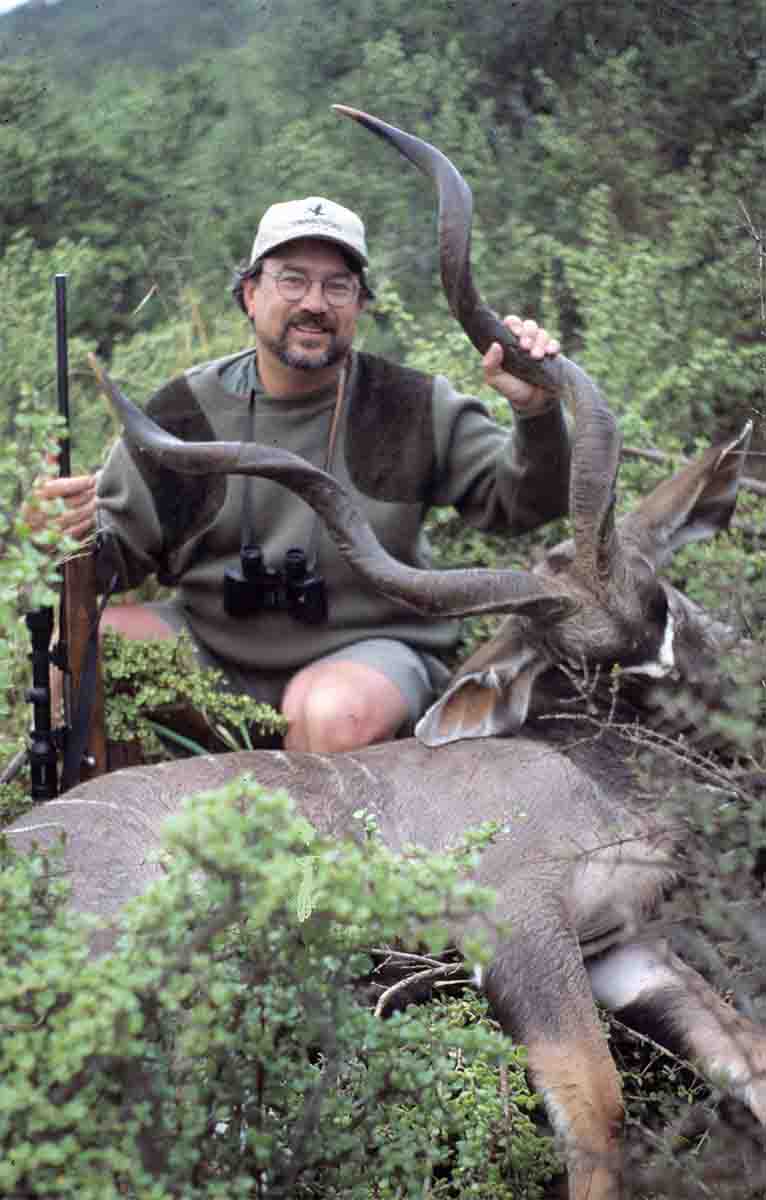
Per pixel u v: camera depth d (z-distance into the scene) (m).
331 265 4.52
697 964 3.78
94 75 8.74
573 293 6.26
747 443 4.21
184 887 2.36
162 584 4.88
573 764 4.00
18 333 6.14
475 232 6.52
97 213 7.34
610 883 3.85
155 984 2.40
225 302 6.93
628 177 6.86
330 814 3.95
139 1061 2.45
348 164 7.23
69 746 4.15
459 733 4.02
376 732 4.42
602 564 3.93
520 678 4.06
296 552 4.49
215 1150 2.60
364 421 4.68
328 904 2.34
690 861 3.61
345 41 7.78
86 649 4.16
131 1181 2.45
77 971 2.35
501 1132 3.21
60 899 2.64
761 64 6.95
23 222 7.22
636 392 5.63
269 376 4.68
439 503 4.77
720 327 5.97
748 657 3.62
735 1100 3.45
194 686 4.39
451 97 7.15
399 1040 2.68
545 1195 3.51
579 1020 3.56
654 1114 3.59
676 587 4.86
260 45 8.22
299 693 4.48
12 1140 2.39
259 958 2.56
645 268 6.00
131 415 3.72
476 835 2.73
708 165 6.91
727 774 3.52
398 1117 2.85
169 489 4.59
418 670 4.57
